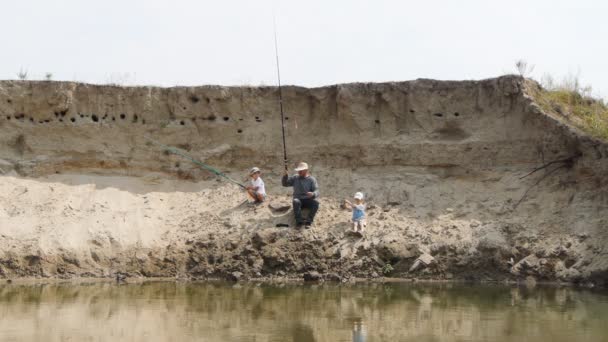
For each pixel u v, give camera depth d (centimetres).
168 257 1656
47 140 1925
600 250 1542
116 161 1925
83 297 1356
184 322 1130
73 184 1858
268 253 1633
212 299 1338
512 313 1206
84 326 1099
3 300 1312
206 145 1977
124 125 1958
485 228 1655
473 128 1886
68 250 1634
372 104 1939
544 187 1742
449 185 1831
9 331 1059
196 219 1780
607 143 1669
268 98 1991
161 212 1809
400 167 1892
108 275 1617
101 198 1809
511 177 1797
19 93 1931
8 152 1909
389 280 1580
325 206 1786
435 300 1330
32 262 1602
